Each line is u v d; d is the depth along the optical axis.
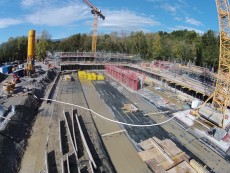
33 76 46.16
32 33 44.53
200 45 86.00
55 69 62.88
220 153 24.30
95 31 91.50
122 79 54.34
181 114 33.41
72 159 20.83
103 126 29.44
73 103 36.56
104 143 25.23
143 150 23.77
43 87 42.09
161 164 21.00
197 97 44.78
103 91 45.81
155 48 93.38
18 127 24.45
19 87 37.12
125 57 77.62
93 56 74.50
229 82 30.72
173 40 101.44
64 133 25.56
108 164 20.88
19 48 77.75
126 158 22.55
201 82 48.72
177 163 21.05
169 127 29.81
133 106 35.94
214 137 27.05
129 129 28.83
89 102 38.22
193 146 25.38
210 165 22.17
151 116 33.22
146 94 44.31
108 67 66.62
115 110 34.97
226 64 31.19
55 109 33.09
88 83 52.62
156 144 23.69
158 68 64.06
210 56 77.38
